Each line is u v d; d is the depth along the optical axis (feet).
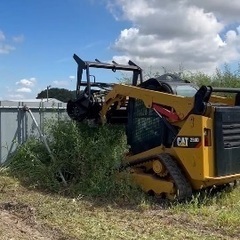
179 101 23.61
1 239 17.46
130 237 17.81
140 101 26.37
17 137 32.37
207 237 18.07
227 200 23.98
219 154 22.63
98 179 25.76
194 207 22.41
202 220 20.63
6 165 31.04
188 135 22.90
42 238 17.74
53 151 29.17
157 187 24.07
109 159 26.55
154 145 25.55
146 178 24.72
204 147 22.34
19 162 30.60
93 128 28.94
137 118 26.63
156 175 24.67
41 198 24.35
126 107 28.53
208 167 22.45
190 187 23.31
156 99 24.73
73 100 28.86
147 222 20.22
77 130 28.45
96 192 25.17
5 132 31.73
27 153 30.17
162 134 24.85
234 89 24.29
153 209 22.58
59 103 35.27
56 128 29.91
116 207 23.02
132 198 24.16
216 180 22.67
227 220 20.17
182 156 23.21
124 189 24.75
